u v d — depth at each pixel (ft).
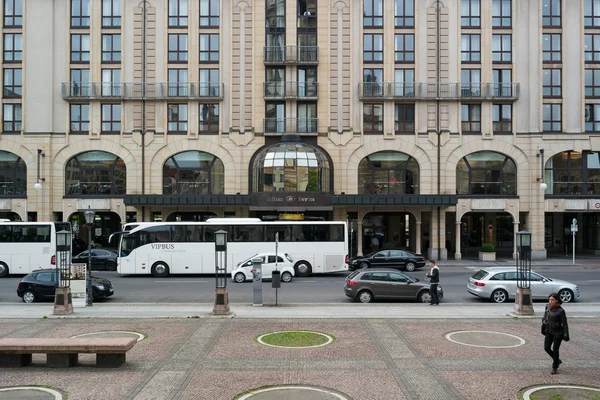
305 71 149.38
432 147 147.54
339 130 147.54
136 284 100.73
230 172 147.43
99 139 147.33
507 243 174.19
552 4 149.38
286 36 148.46
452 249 170.71
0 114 147.23
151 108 148.05
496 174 148.77
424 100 147.64
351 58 148.15
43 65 147.43
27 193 145.79
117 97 146.72
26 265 113.70
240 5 148.77
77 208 146.51
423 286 77.71
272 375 41.70
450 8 148.46
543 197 146.10
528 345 51.06
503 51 148.97
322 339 53.11
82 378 40.93
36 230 114.52
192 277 112.88
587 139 146.61
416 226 147.23
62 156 147.54
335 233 113.70
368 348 49.78
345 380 40.52
